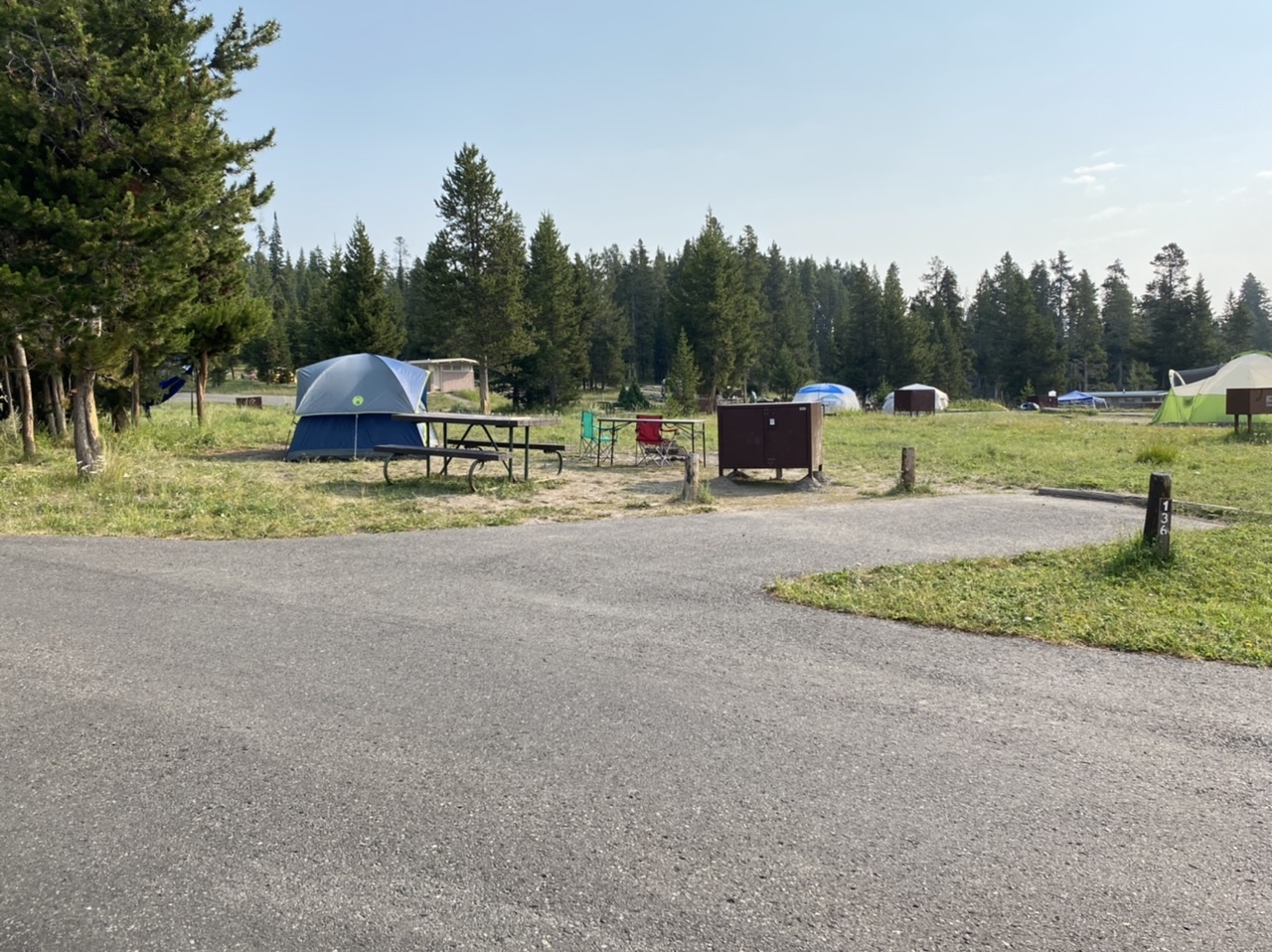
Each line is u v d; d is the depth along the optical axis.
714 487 12.69
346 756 3.59
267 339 69.44
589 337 62.62
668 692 4.33
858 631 5.38
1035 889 2.72
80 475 11.55
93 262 11.11
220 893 2.66
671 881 2.74
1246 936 2.50
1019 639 5.26
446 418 12.43
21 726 3.85
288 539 8.26
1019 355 82.69
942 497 11.18
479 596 6.12
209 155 11.95
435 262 42.25
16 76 10.84
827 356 88.12
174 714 4.00
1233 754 3.69
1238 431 21.42
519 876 2.76
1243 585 6.37
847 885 2.73
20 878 2.72
